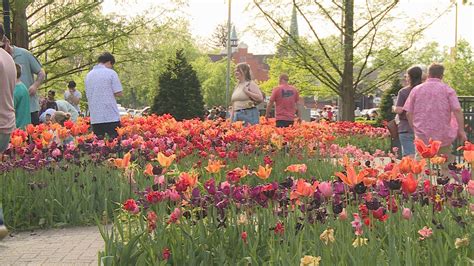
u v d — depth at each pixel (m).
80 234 7.52
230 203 5.02
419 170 4.84
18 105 10.41
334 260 4.24
